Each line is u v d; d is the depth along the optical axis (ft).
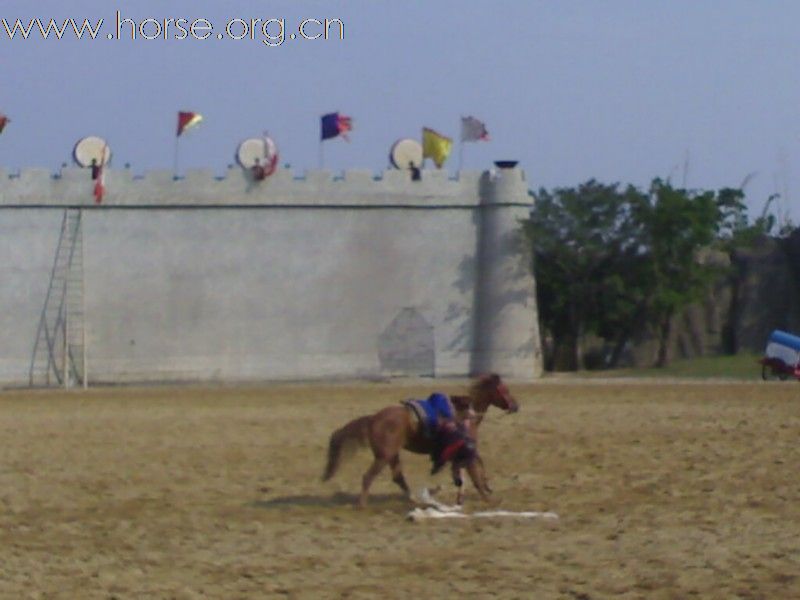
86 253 170.81
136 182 171.94
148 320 171.73
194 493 70.79
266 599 46.60
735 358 184.14
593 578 48.73
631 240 185.47
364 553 54.19
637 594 46.34
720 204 197.67
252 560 53.21
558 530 58.39
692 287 187.42
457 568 50.85
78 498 69.62
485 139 179.11
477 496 67.82
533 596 46.29
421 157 180.55
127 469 80.18
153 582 49.39
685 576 48.60
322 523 61.26
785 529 57.57
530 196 181.27
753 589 46.55
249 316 173.88
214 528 60.54
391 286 176.45
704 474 73.92
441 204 177.58
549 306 189.26
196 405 128.57
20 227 169.58
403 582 48.78
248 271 173.99
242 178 173.99
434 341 177.06
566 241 185.16
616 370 180.75
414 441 65.05
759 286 194.90
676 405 119.03
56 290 170.09
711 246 200.75
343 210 175.73
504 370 175.83
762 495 66.59
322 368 174.81
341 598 46.55
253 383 169.37
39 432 102.17
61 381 168.96
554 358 192.75
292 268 174.81
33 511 65.82
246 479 75.51
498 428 98.53
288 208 174.81
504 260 177.58
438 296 177.37
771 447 85.40
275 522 61.82
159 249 172.35
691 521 59.88
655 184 187.21
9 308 168.96
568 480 72.74
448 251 177.88
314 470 78.64
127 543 57.21
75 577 50.34
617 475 74.23
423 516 61.52
